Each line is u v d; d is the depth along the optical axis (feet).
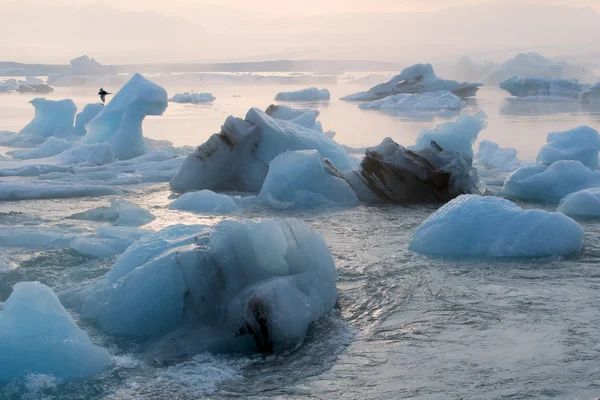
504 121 100.83
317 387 15.83
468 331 19.20
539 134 81.00
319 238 22.88
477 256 27.22
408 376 16.24
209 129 91.66
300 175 40.47
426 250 28.22
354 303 21.98
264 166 46.01
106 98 172.65
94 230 32.27
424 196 42.11
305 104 159.02
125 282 20.86
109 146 59.11
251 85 293.43
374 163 42.68
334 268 22.56
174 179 46.60
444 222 28.68
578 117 108.27
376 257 27.66
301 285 20.49
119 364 17.43
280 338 18.39
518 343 18.13
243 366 17.37
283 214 37.63
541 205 39.27
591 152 45.09
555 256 26.84
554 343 18.03
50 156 64.34
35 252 28.22
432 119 110.22
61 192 42.96
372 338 18.95
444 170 41.75
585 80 250.37
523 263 26.07
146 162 57.00
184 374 16.78
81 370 16.74
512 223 27.89
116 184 47.98
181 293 20.25
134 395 15.67
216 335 18.86
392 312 21.07
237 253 20.53
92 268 26.13
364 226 34.24
